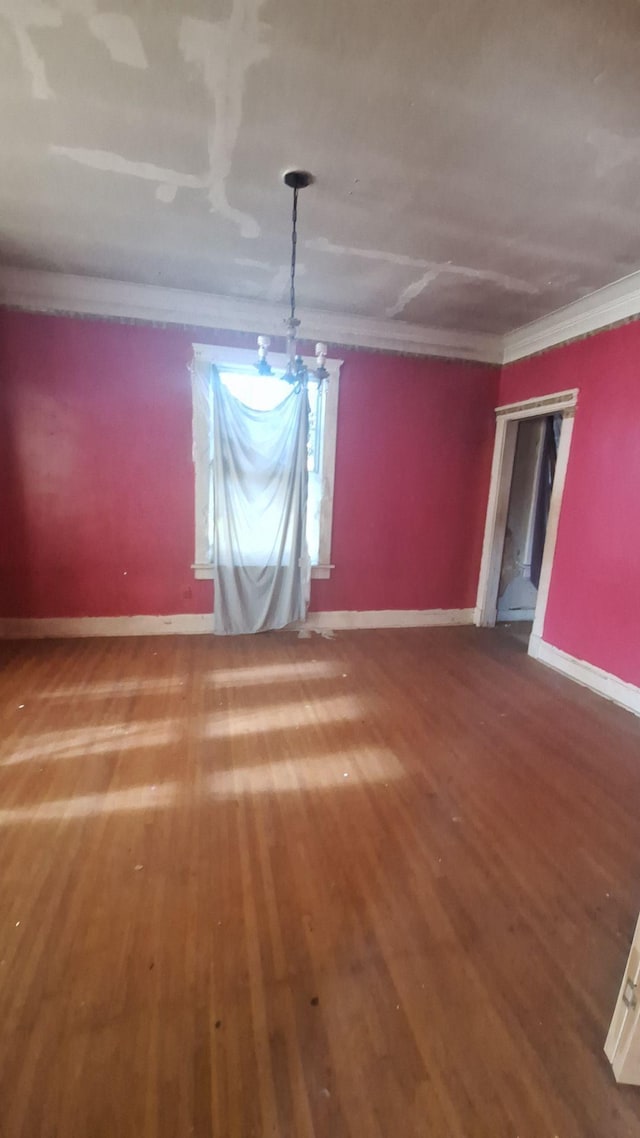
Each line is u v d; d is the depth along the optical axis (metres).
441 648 4.00
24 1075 1.12
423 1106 1.10
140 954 1.41
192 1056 1.17
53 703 2.84
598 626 3.30
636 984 1.13
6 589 3.73
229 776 2.24
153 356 3.66
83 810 1.99
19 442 3.55
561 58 1.49
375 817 2.02
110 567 3.86
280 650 3.80
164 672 3.31
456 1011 1.30
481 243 2.64
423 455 4.29
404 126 1.81
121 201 2.40
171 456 3.81
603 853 1.87
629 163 1.96
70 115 1.82
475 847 1.88
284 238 2.70
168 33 1.47
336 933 1.50
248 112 1.77
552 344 3.71
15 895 1.59
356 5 1.36
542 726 2.81
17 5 1.39
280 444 3.88
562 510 3.61
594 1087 1.15
